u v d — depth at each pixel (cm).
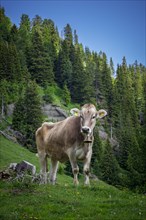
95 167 6412
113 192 1273
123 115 11650
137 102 14338
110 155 6531
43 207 1039
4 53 10856
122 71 15800
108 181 6328
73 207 1030
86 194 1223
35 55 12756
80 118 1285
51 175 1505
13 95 10031
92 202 1097
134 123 11800
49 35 18062
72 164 1290
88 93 12044
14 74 10875
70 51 15912
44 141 1543
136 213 969
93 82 13225
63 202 1091
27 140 6994
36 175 1630
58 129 1427
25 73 11756
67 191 1244
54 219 927
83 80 12269
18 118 7344
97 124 10706
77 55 13688
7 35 15562
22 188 1316
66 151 1327
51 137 1460
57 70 13800
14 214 967
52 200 1117
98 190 1279
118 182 6206
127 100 13112
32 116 7250
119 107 12350
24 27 18025
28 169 2055
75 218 927
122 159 8394
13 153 5634
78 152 1274
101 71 13975
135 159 3922
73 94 12619
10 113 9062
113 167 6419
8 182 1515
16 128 7300
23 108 7406
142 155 3875
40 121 7300
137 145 3988
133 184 3800
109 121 11712
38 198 1149
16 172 2047
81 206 1055
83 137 1252
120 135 9806
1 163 4894
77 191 1244
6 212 1004
